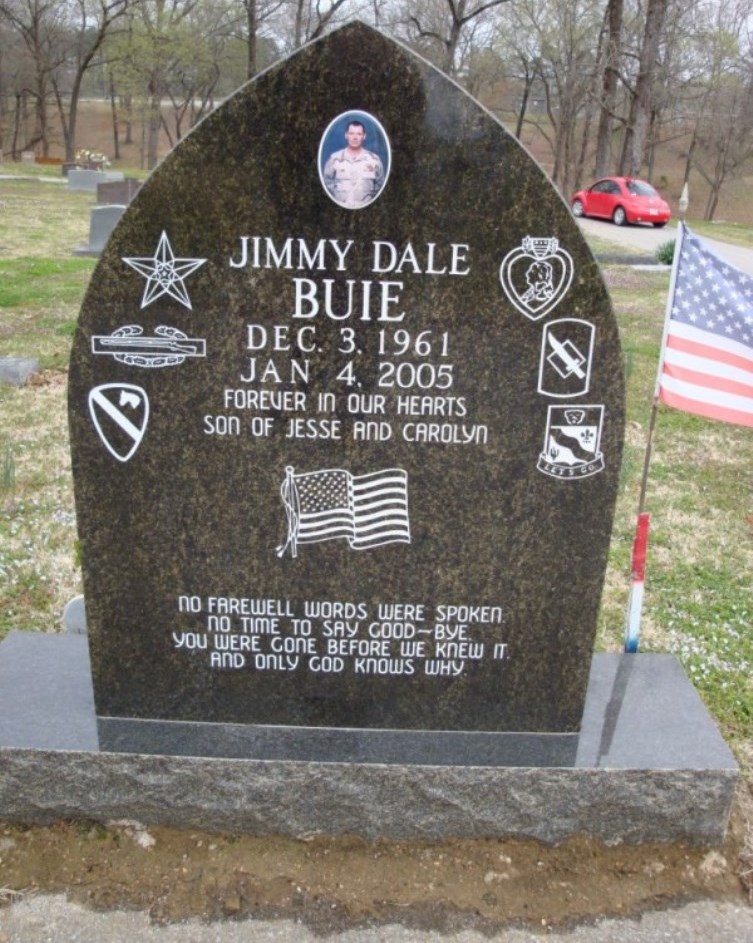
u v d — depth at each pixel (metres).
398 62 1.46
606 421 1.64
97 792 1.74
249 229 1.54
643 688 1.95
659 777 1.71
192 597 1.74
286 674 1.78
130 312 1.59
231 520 1.69
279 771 1.71
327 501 1.68
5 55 26.17
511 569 1.71
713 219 22.02
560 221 1.53
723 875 1.73
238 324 1.59
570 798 1.73
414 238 1.54
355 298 1.57
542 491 1.67
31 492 3.18
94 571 1.73
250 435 1.65
